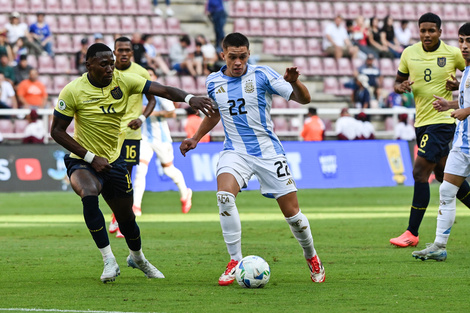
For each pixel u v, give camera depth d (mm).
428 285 19078
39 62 73688
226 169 19516
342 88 81312
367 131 66875
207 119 20578
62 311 15766
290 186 19516
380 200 51750
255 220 39000
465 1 94312
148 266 20656
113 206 20391
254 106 19500
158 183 58844
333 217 40031
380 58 82688
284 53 83875
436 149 27125
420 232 32281
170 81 73812
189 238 30969
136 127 27641
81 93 19703
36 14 76875
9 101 65688
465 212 43094
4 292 18344
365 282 19625
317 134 64625
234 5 86625
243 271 18766
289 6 88312
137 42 70812
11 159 57906
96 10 82062
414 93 27969
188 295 17781
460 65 27484
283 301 16906
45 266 23156
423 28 27344
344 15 89750
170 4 85250
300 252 25969
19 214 43438
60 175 59000
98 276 21094
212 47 75750
